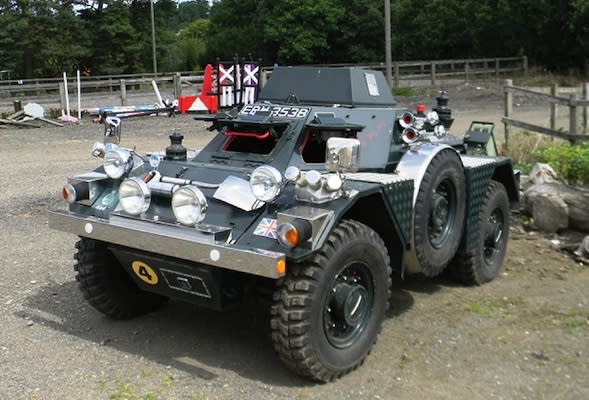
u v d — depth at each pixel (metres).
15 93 29.81
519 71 33.12
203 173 4.50
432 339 4.72
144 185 4.17
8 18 42.06
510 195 6.54
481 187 5.66
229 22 51.09
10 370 4.13
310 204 3.89
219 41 49.19
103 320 4.96
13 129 16.52
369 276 4.22
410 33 41.12
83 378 4.06
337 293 4.01
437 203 4.93
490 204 5.83
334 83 5.23
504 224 6.17
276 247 3.74
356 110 5.02
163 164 4.75
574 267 6.37
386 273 4.30
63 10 44.47
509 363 4.38
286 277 3.85
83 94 26.41
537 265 6.39
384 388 4.02
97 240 4.58
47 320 4.92
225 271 4.07
